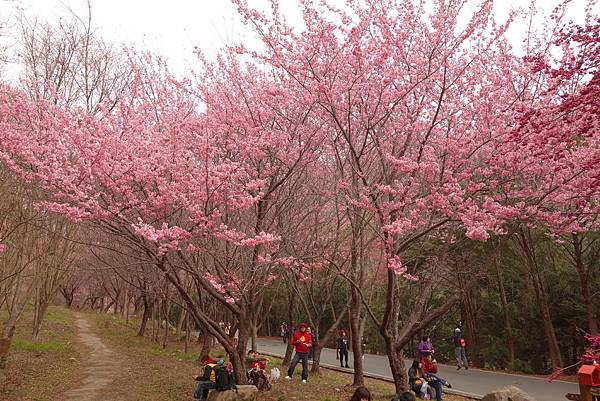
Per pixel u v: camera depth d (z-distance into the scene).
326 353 20.69
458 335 16.36
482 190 8.02
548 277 16.31
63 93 10.93
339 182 7.97
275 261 8.34
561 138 6.41
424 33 8.28
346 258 10.43
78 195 7.40
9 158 7.67
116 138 8.02
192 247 8.12
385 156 8.43
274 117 9.50
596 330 13.80
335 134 9.23
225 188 8.24
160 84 10.17
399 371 8.10
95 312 45.53
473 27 7.43
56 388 10.17
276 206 9.38
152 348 19.69
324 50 7.42
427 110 8.63
